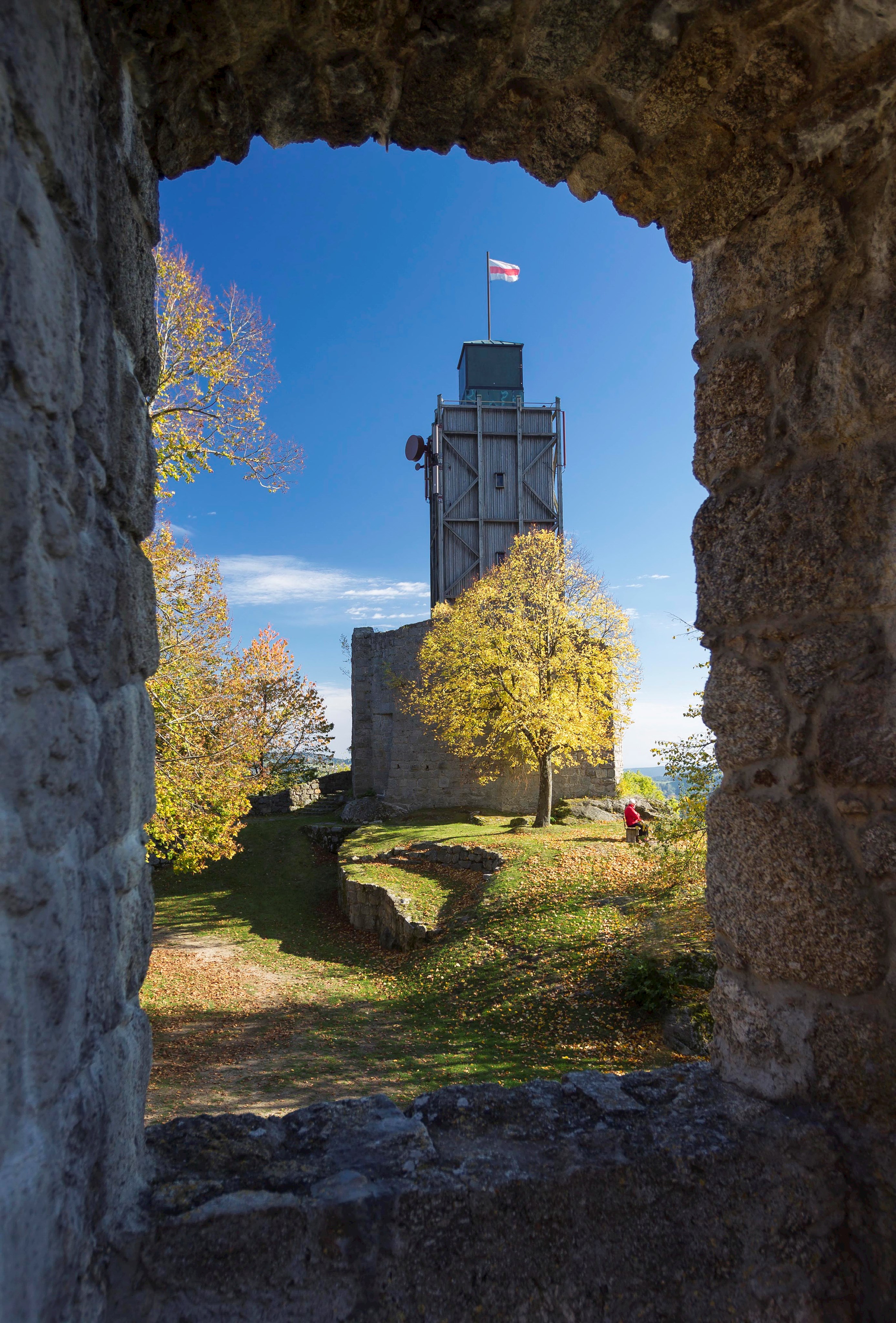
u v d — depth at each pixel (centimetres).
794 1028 214
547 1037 901
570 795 2302
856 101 202
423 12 192
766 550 229
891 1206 194
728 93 214
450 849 1681
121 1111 158
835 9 190
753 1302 187
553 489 3166
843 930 205
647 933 1080
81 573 145
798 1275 191
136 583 177
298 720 2802
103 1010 150
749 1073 223
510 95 221
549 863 1509
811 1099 209
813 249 219
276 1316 158
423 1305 166
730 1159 191
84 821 144
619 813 2178
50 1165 126
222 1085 807
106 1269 150
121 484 170
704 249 253
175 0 166
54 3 136
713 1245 186
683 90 214
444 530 3117
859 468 208
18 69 121
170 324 1005
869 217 206
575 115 227
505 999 1031
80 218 146
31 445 124
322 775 3284
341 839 2231
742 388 239
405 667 2559
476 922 1326
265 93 207
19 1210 115
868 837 201
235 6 175
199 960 1409
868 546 206
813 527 218
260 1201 164
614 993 962
